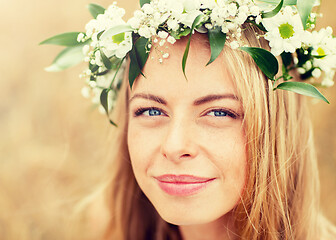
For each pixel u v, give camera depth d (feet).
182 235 2.24
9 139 4.27
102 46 1.81
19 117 4.41
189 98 1.75
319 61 1.85
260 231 1.94
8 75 4.54
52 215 3.75
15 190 3.94
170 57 1.75
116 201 2.52
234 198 1.84
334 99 3.51
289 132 1.98
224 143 1.78
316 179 2.17
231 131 1.79
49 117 4.35
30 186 3.97
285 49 1.74
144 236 2.50
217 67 1.74
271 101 1.85
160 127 1.83
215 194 1.81
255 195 1.87
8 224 3.76
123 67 2.16
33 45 4.62
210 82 1.74
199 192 1.80
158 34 1.72
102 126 3.96
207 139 1.77
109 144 2.49
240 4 1.73
